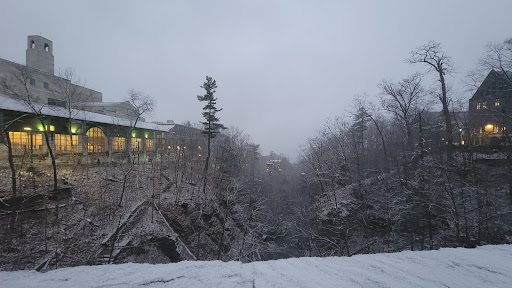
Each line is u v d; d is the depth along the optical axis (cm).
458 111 2894
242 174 4144
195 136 6131
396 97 3062
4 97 2411
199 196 3262
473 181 2114
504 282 429
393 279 444
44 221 1792
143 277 458
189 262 538
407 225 2259
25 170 2239
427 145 2886
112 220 2117
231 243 3078
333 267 509
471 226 1948
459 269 492
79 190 2303
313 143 4166
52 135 2720
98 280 453
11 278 471
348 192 3319
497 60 2162
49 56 4228
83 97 4950
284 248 2930
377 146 4334
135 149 4125
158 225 2294
